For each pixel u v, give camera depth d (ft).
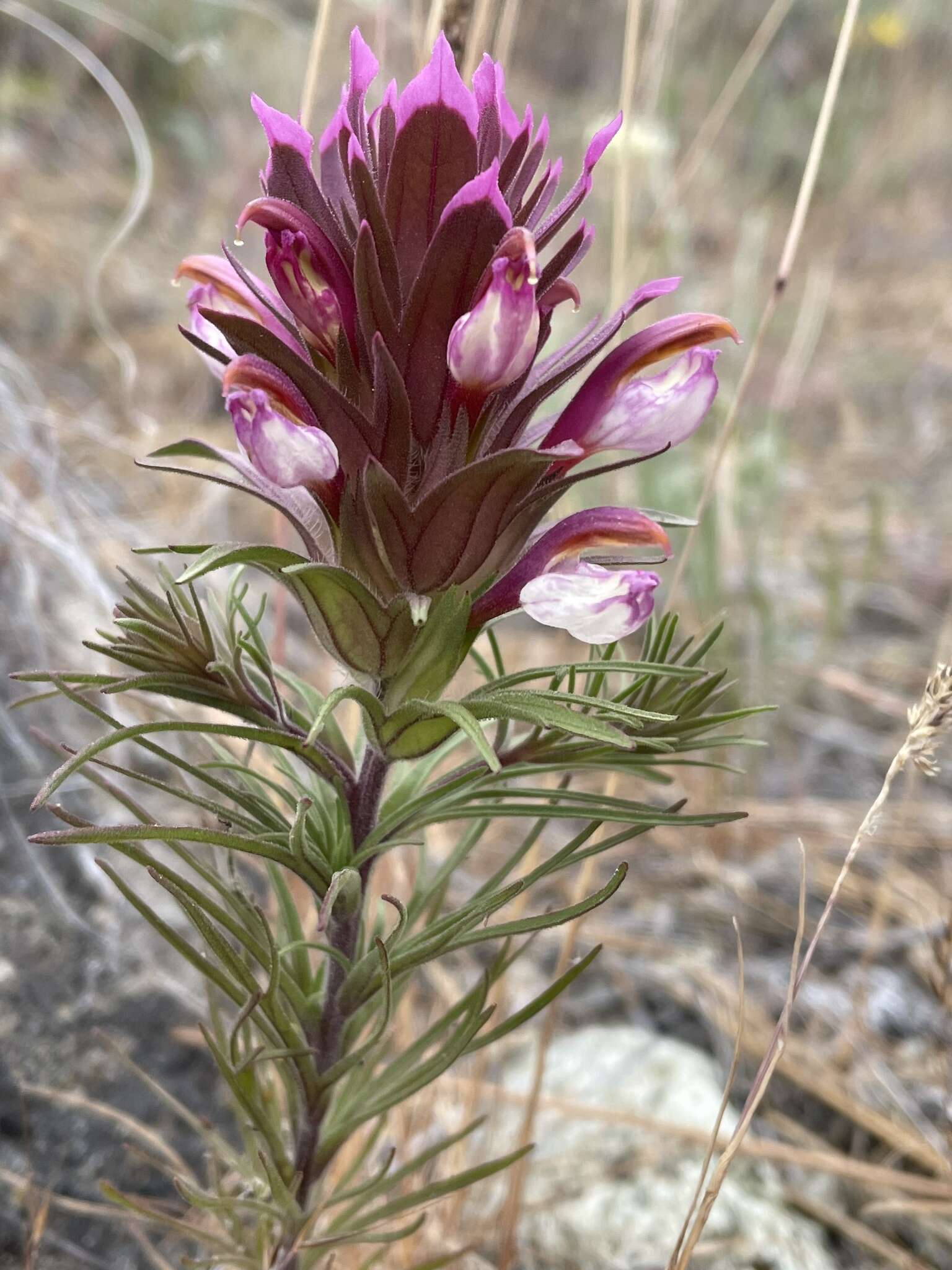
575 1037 0.49
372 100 0.65
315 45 0.39
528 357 0.20
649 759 0.26
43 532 0.51
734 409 0.37
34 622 0.50
